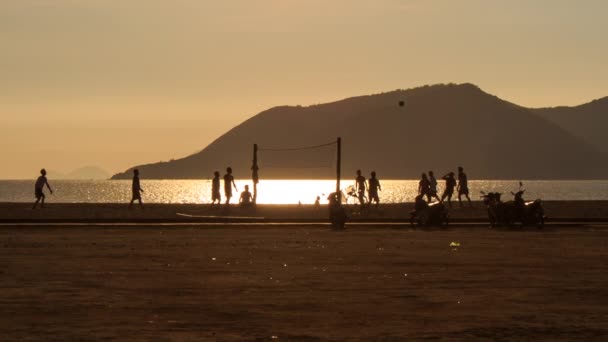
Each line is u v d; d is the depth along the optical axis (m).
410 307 30.59
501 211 72.62
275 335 25.64
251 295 33.28
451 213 87.94
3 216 83.31
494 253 49.94
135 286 35.59
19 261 44.81
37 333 25.75
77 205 101.06
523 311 29.78
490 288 35.31
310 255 48.56
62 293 33.56
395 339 25.09
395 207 98.81
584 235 64.25
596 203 106.06
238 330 26.38
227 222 79.56
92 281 37.09
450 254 49.31
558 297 32.88
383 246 54.44
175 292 33.97
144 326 26.95
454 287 35.56
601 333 25.95
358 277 38.72
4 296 32.72
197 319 28.16
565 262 45.00
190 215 87.31
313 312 29.53
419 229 70.75
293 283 36.69
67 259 45.88
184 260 45.62
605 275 39.56
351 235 63.78
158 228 69.88
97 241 57.09
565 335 25.64
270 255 48.44
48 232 64.94
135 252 49.78
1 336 25.28
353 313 29.36
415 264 44.00
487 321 27.91
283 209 98.00
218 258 46.69
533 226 73.94
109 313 29.19
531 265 43.59
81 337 25.17
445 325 27.20
